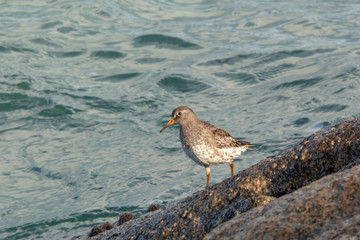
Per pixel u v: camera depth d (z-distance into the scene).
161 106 16.89
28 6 26.03
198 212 7.02
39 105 16.97
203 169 13.25
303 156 6.87
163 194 12.18
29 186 12.82
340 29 22.94
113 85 18.47
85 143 14.85
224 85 18.33
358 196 5.29
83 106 16.92
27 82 18.27
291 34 22.77
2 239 10.77
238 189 6.91
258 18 24.94
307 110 15.70
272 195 6.86
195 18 25.31
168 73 19.28
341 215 5.17
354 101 15.79
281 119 15.33
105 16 25.14
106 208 11.73
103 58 20.80
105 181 12.93
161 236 7.20
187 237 6.93
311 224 5.22
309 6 26.39
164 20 25.00
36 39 22.05
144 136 15.11
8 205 12.03
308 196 5.52
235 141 9.71
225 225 5.71
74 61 20.39
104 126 15.77
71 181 12.98
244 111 16.16
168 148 14.42
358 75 17.69
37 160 13.99
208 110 16.41
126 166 13.56
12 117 16.33
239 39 22.48
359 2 26.75
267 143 13.99
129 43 22.19
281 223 5.34
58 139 15.10
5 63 19.61
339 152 6.65
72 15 24.77
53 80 18.59
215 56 20.77
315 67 18.92
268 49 21.09
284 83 17.88
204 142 9.43
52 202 12.10
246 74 19.03
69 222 11.23
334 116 15.02
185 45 21.98
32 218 11.47
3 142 14.90
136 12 25.94
